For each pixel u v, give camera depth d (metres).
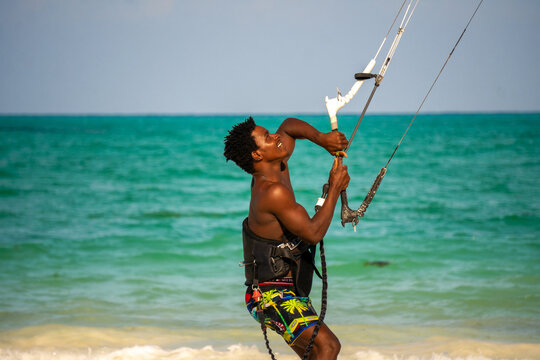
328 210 7.80
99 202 45.38
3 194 49.97
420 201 43.66
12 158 89.56
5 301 17.70
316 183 58.09
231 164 81.25
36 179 62.41
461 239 28.39
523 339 13.77
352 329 14.80
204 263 23.97
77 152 103.50
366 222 34.03
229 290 19.39
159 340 13.87
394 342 13.62
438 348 12.73
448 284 19.66
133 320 15.83
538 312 16.22
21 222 35.03
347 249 26.09
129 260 24.36
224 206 43.22
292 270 8.09
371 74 7.92
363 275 21.36
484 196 46.31
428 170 68.88
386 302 17.59
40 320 15.73
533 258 23.84
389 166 74.50
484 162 77.81
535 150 96.19
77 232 31.41
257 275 8.17
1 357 12.04
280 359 12.23
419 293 18.58
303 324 7.78
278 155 8.08
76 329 14.38
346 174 7.96
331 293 18.83
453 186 53.28
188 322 15.71
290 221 7.71
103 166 77.81
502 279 20.22
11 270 22.28
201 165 79.56
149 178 64.62
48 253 25.69
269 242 8.07
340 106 8.04
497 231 30.81
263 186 8.00
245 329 14.98
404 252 25.30
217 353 12.59
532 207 39.78
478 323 15.24
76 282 20.38
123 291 19.14
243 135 7.99
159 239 29.36
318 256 24.61
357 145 116.38
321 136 8.09
